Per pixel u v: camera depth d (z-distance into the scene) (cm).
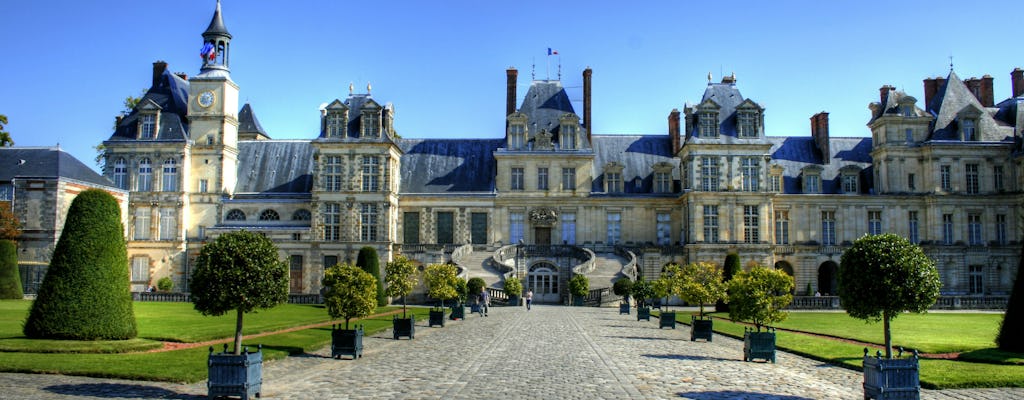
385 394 1872
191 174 7331
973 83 8000
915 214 7375
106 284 2664
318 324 3778
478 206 7544
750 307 2644
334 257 7125
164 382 2002
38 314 2603
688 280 3916
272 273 2192
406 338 3319
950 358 2567
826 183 7594
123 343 2561
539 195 7544
